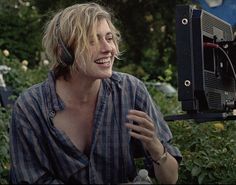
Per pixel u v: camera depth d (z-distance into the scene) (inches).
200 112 93.8
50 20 94.3
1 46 334.0
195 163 119.9
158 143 89.7
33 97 92.2
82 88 90.4
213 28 97.3
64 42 88.5
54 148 90.0
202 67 90.0
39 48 338.6
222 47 100.0
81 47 87.0
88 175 90.5
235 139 135.0
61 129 90.8
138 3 257.1
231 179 116.4
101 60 87.7
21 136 90.6
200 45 90.0
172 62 347.3
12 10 313.1
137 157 97.5
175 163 92.3
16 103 92.7
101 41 87.8
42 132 90.9
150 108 95.0
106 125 91.5
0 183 115.7
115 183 92.1
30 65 342.0
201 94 91.1
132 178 93.4
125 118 92.3
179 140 140.7
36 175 89.0
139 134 88.5
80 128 91.7
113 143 91.4
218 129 141.3
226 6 145.8
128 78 96.2
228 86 103.8
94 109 92.0
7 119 160.9
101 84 92.9
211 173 118.9
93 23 87.4
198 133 140.9
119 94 93.6
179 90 90.8
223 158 122.3
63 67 91.9
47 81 93.2
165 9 276.8
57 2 181.3
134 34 278.1
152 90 248.8
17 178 89.4
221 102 99.3
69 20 88.4
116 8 232.2
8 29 332.5
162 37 321.4
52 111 91.0
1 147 133.9
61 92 91.9
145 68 352.2
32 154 90.6
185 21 89.8
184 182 122.5
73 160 89.9
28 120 90.7
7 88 223.5
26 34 335.9
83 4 91.0
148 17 276.4
